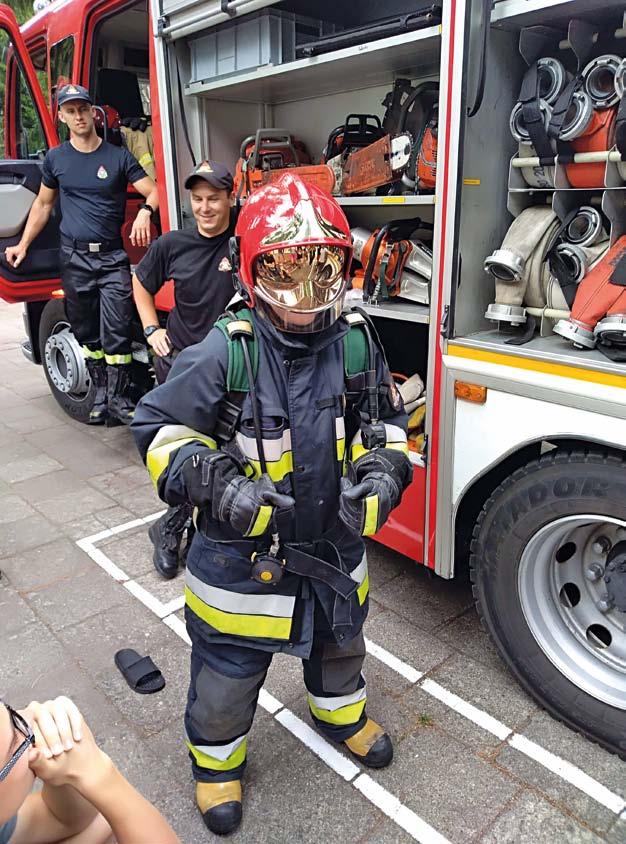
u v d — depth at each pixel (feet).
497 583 7.07
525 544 6.71
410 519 8.07
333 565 5.26
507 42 6.81
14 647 8.31
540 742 6.78
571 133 6.21
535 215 6.93
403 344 10.23
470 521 7.83
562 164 6.51
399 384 9.59
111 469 13.73
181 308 8.89
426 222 9.43
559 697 6.81
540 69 6.48
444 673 7.76
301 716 7.16
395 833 5.87
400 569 9.82
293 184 4.51
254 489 4.48
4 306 35.68
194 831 5.94
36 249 14.05
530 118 6.50
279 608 5.21
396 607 8.96
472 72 6.59
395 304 8.66
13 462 14.17
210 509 4.87
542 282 6.91
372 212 10.68
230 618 5.18
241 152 10.89
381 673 7.75
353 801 6.18
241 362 4.67
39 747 3.24
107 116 13.65
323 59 8.40
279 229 4.30
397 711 7.20
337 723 6.37
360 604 5.71
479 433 6.93
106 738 6.93
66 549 10.64
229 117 11.24
